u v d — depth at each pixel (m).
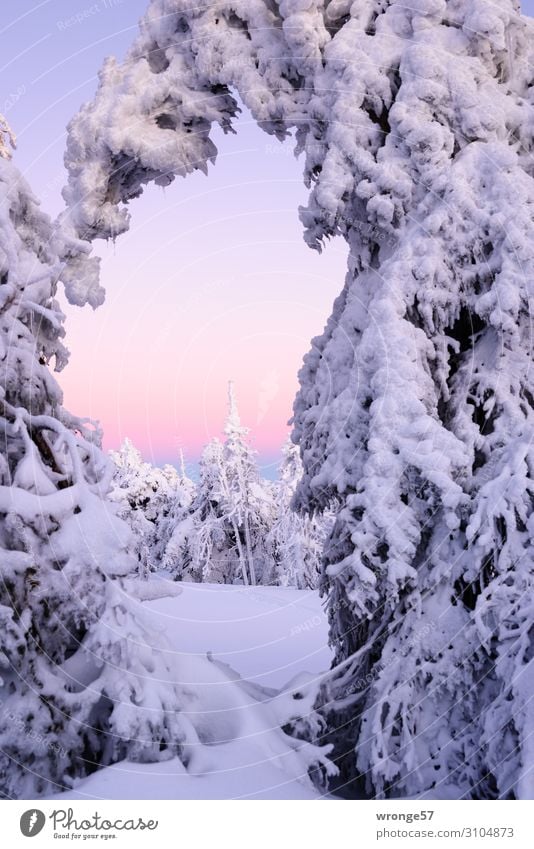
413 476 7.47
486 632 7.09
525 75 8.71
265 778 6.47
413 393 7.57
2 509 6.39
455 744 7.24
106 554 6.63
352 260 9.36
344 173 8.58
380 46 8.66
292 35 8.86
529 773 6.02
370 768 7.48
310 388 9.82
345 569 7.59
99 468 7.45
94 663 6.86
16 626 6.11
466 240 7.93
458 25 8.66
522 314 7.77
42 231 8.24
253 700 7.71
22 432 7.03
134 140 9.93
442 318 8.06
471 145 8.21
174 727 6.55
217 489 38.75
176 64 10.05
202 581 39.19
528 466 7.29
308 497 9.58
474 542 7.59
